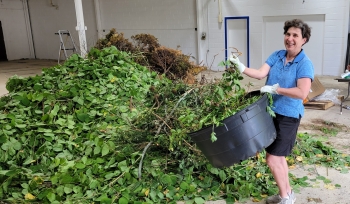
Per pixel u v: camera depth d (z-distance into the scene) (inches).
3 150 122.8
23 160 124.7
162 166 122.6
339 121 194.2
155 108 141.6
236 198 109.0
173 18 456.1
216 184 115.0
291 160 134.0
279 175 97.0
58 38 608.7
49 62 581.3
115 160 121.8
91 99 163.3
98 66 195.2
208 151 88.4
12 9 633.0
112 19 520.4
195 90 135.3
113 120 156.0
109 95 173.9
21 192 106.8
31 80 187.0
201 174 118.8
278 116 93.7
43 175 115.3
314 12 346.3
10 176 107.9
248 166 120.3
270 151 95.2
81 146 128.8
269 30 382.3
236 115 83.5
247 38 397.4
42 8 614.5
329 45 345.4
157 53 244.1
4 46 636.7
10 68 511.5
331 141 163.0
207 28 425.4
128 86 183.9
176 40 461.7
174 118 124.5
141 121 141.0
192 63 255.6
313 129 182.5
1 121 138.7
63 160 120.6
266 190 112.3
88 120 151.3
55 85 179.3
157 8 466.3
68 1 569.6
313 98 229.0
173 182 112.8
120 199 100.7
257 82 326.3
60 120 145.2
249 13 387.5
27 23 646.5
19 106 154.8
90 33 556.4
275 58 98.8
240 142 85.0
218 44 421.7
